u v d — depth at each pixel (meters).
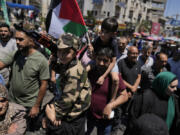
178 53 3.51
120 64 2.82
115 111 1.95
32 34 1.70
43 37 1.66
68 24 2.29
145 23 33.84
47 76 1.98
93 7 34.47
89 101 1.47
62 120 1.40
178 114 1.73
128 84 2.67
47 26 2.41
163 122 0.85
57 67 1.56
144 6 45.47
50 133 1.49
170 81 1.64
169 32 30.59
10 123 1.51
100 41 2.03
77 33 2.25
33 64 1.90
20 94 2.00
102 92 1.72
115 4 32.97
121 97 1.70
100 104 1.73
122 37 3.32
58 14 2.32
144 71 3.05
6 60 1.97
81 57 2.20
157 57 2.97
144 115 0.91
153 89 1.82
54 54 1.61
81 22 2.20
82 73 1.34
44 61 1.95
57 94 1.54
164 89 1.68
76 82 1.29
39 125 2.30
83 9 34.66
